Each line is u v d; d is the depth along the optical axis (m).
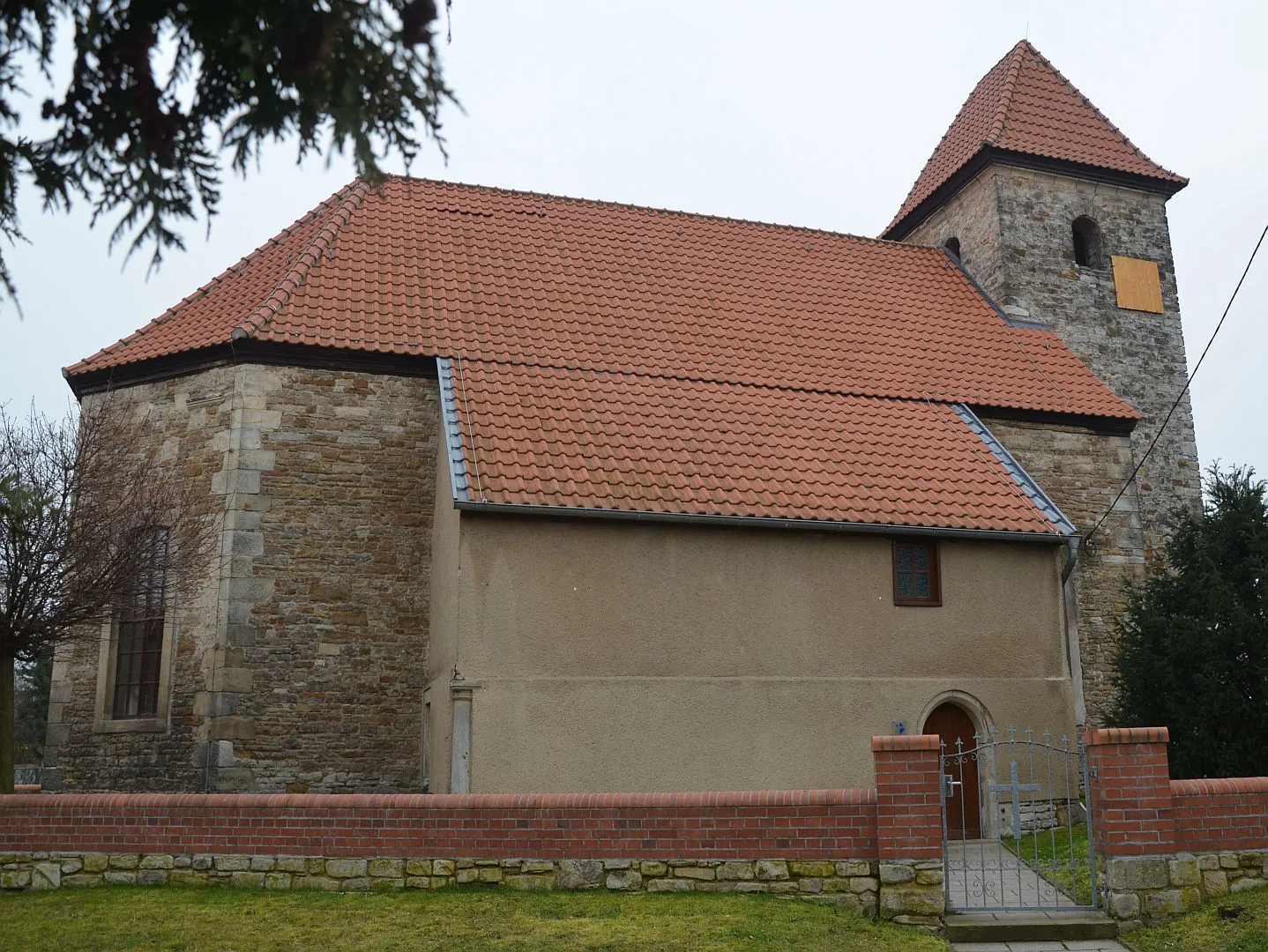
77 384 16.70
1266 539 14.24
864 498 15.12
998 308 22.05
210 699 14.65
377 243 18.42
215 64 6.95
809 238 22.45
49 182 7.11
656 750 13.57
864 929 9.27
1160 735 10.03
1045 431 18.83
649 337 18.03
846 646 14.51
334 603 15.38
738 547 14.44
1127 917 9.67
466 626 13.31
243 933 8.88
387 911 9.35
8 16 6.71
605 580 13.88
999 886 10.98
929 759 9.80
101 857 10.28
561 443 14.72
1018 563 15.48
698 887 9.82
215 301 17.45
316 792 14.77
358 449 15.92
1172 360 23.20
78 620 13.09
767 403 16.94
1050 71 25.55
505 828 10.00
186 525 14.55
